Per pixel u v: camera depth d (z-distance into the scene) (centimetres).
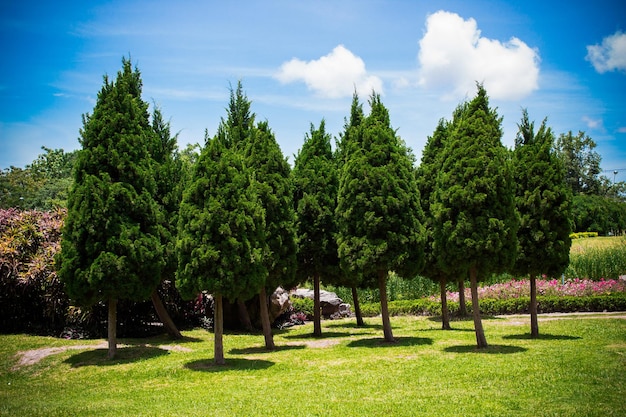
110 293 1217
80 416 802
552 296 2098
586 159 5516
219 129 1435
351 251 1367
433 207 1260
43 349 1374
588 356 1046
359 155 1397
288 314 2195
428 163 1873
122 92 1355
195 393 930
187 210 1147
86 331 1630
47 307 1591
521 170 1346
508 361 1043
